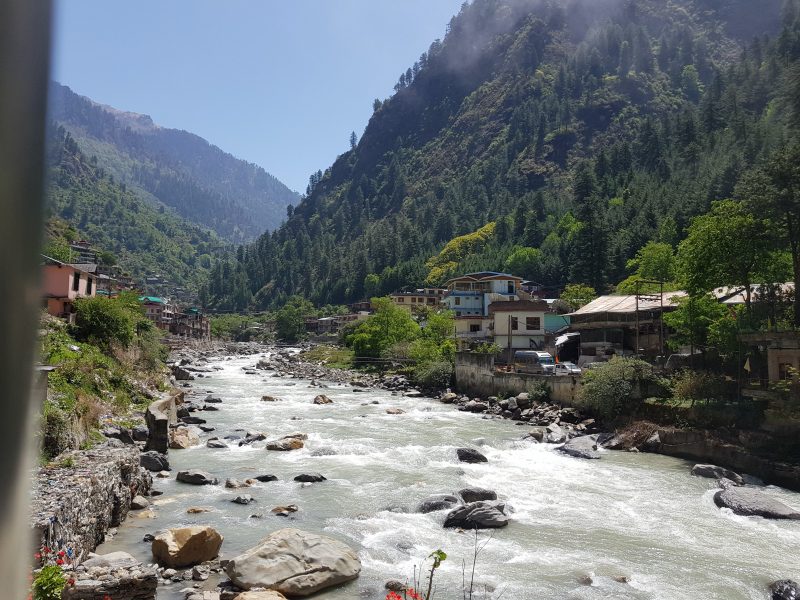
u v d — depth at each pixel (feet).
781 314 110.42
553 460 94.68
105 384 107.96
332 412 142.41
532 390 145.48
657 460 95.91
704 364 128.06
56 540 40.42
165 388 146.10
